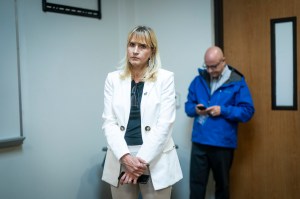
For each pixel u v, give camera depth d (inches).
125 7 116.0
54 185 94.6
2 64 80.6
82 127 102.5
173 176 63.8
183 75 110.3
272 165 97.2
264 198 99.3
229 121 89.9
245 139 101.7
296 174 93.2
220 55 90.0
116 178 63.3
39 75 90.2
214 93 92.4
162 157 62.4
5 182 82.6
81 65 102.0
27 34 87.1
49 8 92.3
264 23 96.0
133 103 63.1
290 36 92.2
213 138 89.7
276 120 95.7
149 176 62.1
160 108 62.9
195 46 106.8
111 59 112.3
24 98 86.5
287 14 92.1
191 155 98.4
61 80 96.1
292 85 92.7
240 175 103.5
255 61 98.3
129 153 60.5
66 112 97.7
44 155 91.9
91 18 105.0
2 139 80.2
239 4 99.9
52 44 93.6
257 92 98.5
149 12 118.1
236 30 101.0
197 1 105.5
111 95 66.2
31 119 88.4
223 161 91.5
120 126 63.2
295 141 92.7
